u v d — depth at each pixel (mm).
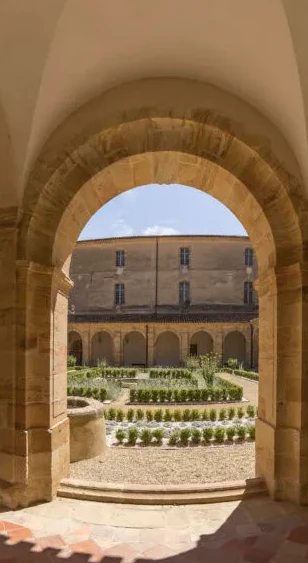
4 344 5453
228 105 5598
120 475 8648
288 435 5527
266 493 5723
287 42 4777
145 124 5664
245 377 28328
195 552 4273
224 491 5676
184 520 4984
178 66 5445
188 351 36406
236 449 10789
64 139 5617
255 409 14930
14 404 5391
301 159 5500
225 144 5723
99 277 43344
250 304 41875
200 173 6348
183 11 4723
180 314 39812
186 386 21609
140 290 42469
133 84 5621
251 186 5773
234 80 5438
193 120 5555
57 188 5688
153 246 42812
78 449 9727
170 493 5617
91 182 5887
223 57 5219
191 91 5602
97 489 5699
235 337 40062
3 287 5492
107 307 42812
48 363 5609
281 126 5562
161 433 11445
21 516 5070
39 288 5633
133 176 6516
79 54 5078
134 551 4289
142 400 18109
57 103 5430
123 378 26141
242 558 4156
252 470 8992
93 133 5590
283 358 5602
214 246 42438
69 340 40250
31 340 5527
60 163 5590
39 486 5504
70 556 4184
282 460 5539
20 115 5320
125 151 5820
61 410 6090
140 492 5633
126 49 5168
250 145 5566
